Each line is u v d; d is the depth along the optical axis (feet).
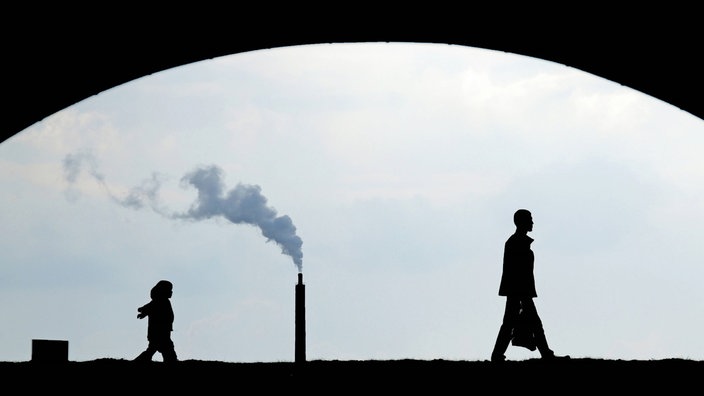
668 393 83.51
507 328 102.94
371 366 110.32
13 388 91.81
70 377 100.78
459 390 86.43
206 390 89.81
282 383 92.84
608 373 95.35
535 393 84.43
